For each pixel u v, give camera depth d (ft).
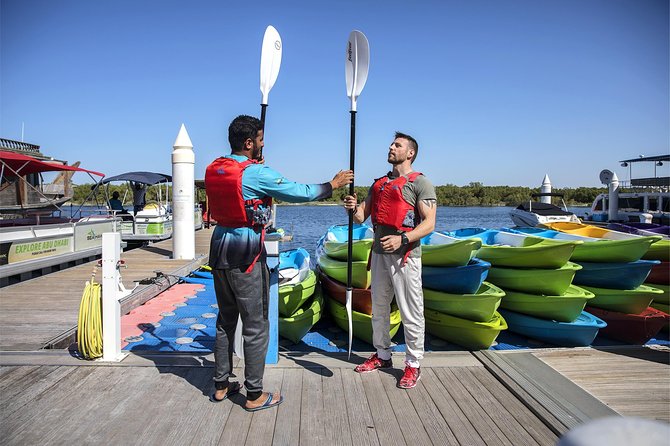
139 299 22.89
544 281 16.70
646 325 17.24
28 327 17.22
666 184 86.22
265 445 8.68
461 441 8.95
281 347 16.87
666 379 12.18
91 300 12.57
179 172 34.55
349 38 12.74
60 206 49.98
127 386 11.08
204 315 21.06
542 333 17.06
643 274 17.78
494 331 15.19
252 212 9.43
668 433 2.55
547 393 10.91
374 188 12.12
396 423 9.57
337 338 17.97
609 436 2.53
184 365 12.36
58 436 8.87
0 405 10.10
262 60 12.45
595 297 18.62
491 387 11.39
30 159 35.29
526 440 9.02
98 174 41.73
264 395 10.21
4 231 28.71
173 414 9.77
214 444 8.68
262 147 10.46
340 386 11.27
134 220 56.29
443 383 11.58
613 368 12.89
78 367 12.21
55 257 32.35
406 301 11.35
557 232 25.11
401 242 10.93
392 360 12.98
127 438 8.84
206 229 68.80
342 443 8.80
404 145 11.69
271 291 12.52
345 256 18.42
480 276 15.35
